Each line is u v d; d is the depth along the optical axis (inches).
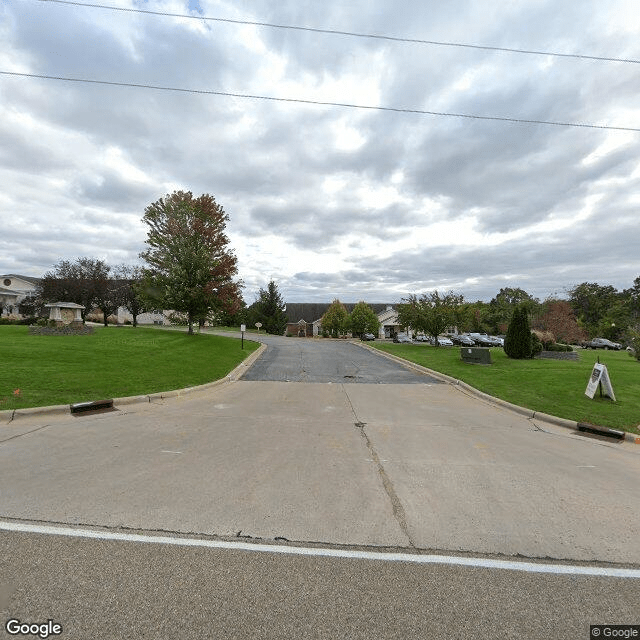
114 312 1659.7
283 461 190.4
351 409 322.0
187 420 271.4
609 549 119.5
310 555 112.5
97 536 119.5
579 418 293.7
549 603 95.1
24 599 92.0
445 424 279.3
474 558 113.1
